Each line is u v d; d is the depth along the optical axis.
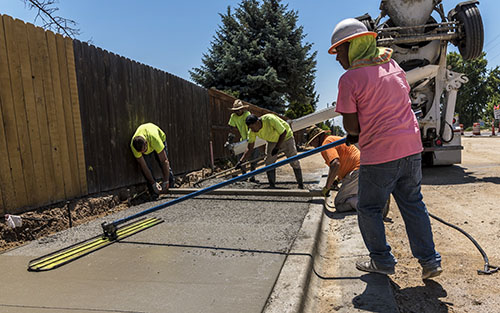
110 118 5.15
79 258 2.96
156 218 4.31
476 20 6.72
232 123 7.82
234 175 7.83
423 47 7.25
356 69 2.32
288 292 2.20
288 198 5.26
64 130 4.30
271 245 3.10
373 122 2.29
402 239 3.49
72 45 4.46
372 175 2.36
